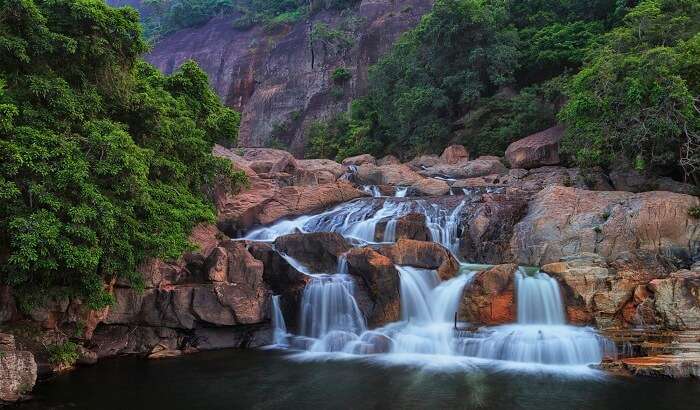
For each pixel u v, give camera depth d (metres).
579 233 19.52
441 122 36.50
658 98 19.31
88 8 13.20
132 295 15.76
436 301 17.34
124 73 14.80
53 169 11.62
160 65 74.94
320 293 17.14
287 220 24.86
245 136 59.28
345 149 43.91
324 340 16.44
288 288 17.59
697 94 19.89
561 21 37.41
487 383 12.91
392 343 15.91
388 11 56.62
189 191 18.62
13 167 11.05
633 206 19.28
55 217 11.52
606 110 20.58
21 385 11.91
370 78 42.59
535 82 36.59
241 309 16.41
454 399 11.88
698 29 22.86
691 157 20.05
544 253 20.03
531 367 14.17
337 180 30.28
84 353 14.55
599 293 15.98
